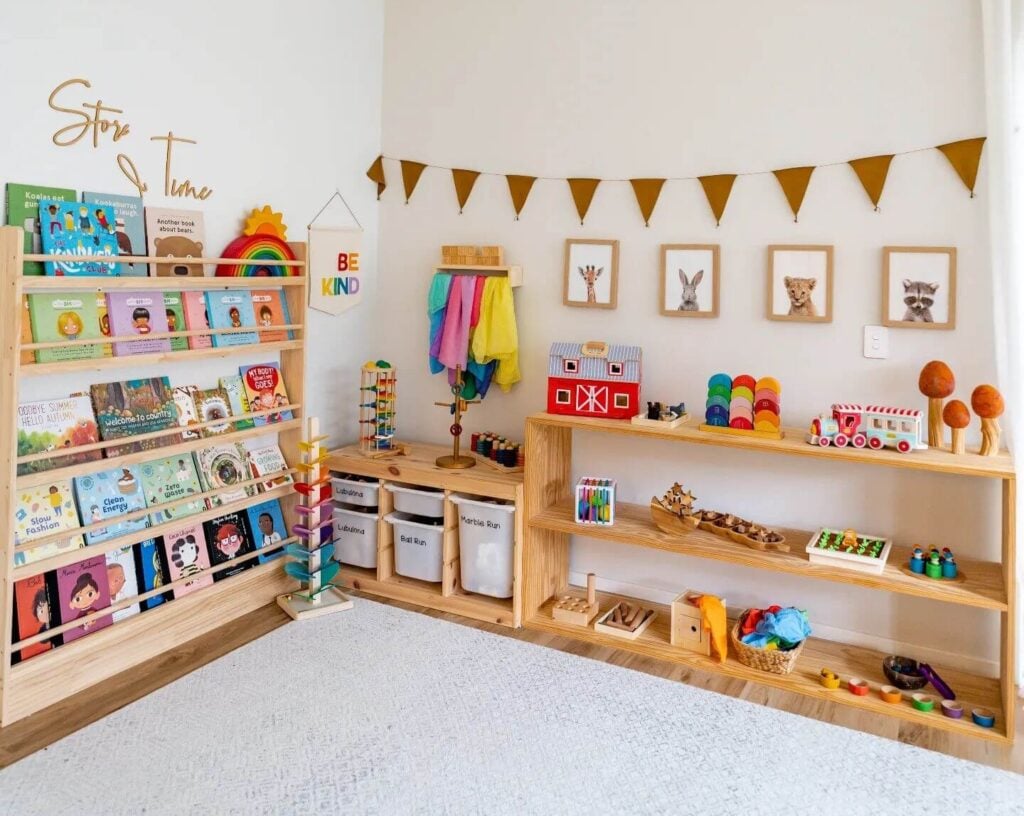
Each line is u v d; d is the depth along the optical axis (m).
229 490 2.84
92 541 2.45
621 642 2.79
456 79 3.34
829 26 2.66
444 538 3.05
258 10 2.96
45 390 2.39
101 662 2.48
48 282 2.19
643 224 3.02
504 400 3.35
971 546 2.60
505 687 2.51
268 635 2.82
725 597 3.02
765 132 2.79
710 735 2.27
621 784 2.05
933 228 2.57
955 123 2.52
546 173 3.18
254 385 3.01
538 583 3.01
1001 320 2.40
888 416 2.45
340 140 3.36
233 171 2.92
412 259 3.51
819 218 2.73
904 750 2.21
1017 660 2.43
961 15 2.48
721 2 2.82
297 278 2.99
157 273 2.63
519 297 3.28
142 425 2.60
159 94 2.64
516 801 1.97
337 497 3.29
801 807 1.98
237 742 2.18
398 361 3.56
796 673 2.58
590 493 2.84
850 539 2.59
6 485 2.16
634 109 3.00
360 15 3.40
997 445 2.36
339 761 2.11
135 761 2.09
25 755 2.10
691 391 3.00
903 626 2.72
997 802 2.00
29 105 2.29
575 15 3.07
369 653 2.71
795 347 2.81
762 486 2.90
